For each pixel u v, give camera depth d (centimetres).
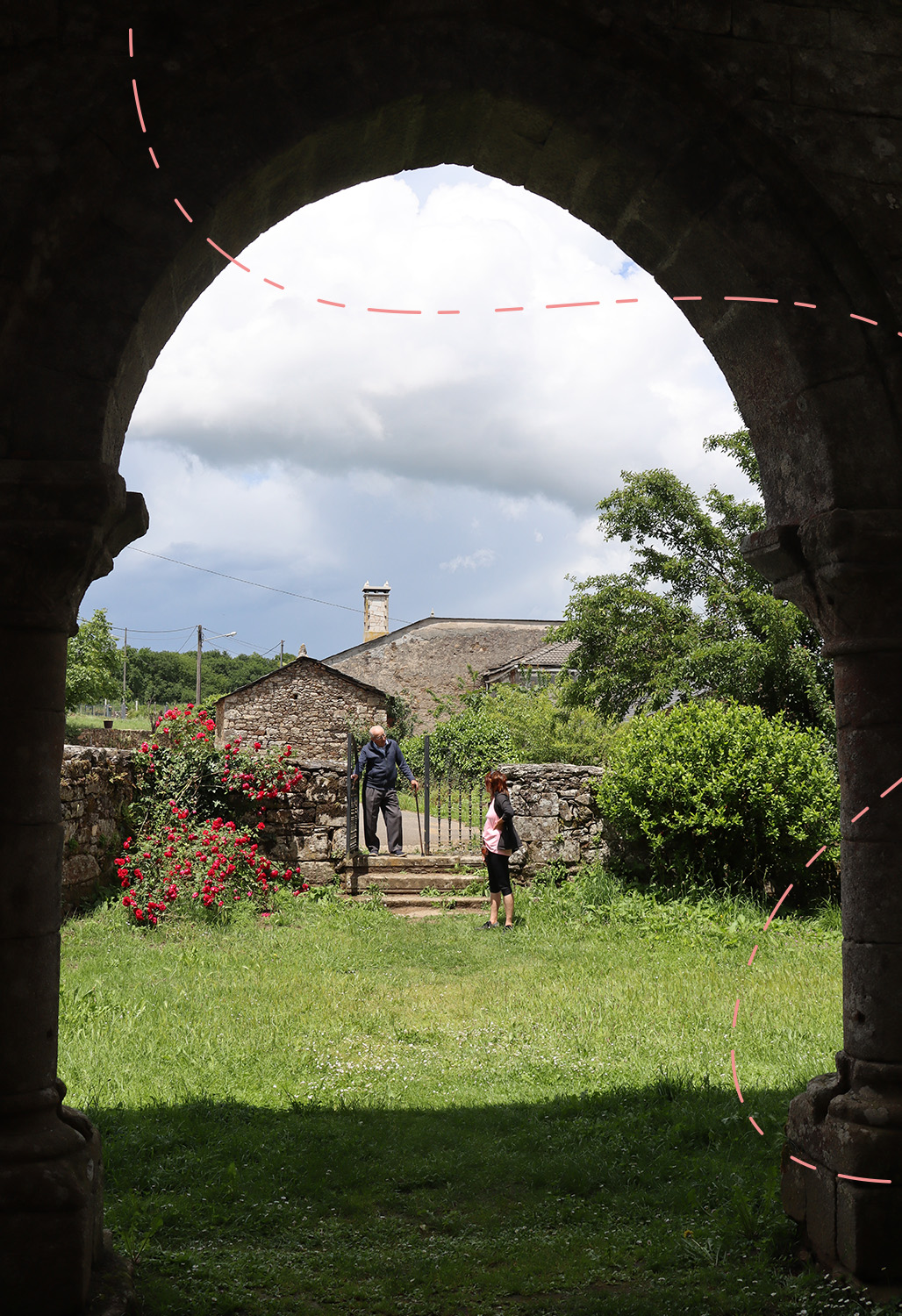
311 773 1158
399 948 897
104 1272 294
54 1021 296
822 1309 287
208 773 1133
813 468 342
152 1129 431
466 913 1070
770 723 1107
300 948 880
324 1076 526
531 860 1157
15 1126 282
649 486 1783
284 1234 346
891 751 325
